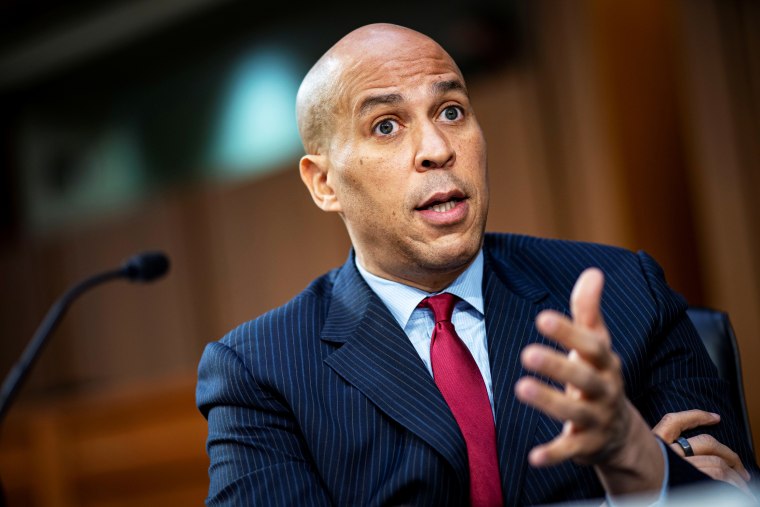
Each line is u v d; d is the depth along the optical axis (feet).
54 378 18.34
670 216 13.79
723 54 13.01
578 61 13.33
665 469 3.23
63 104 18.92
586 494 3.88
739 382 4.75
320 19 15.75
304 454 4.17
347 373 4.15
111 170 18.47
